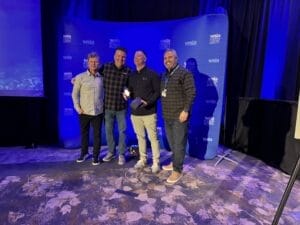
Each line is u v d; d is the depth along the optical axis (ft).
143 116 9.25
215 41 10.41
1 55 11.84
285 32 11.51
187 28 11.10
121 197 7.71
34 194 7.75
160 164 10.54
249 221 6.64
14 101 12.66
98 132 10.27
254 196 8.03
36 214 6.68
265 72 12.41
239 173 9.88
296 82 10.98
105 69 10.02
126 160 10.97
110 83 9.91
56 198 7.54
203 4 13.24
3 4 11.59
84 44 12.10
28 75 12.30
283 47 11.61
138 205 7.27
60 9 12.99
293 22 11.09
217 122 10.86
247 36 12.92
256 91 12.72
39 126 13.20
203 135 11.25
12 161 10.68
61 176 9.16
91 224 6.32
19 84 12.25
